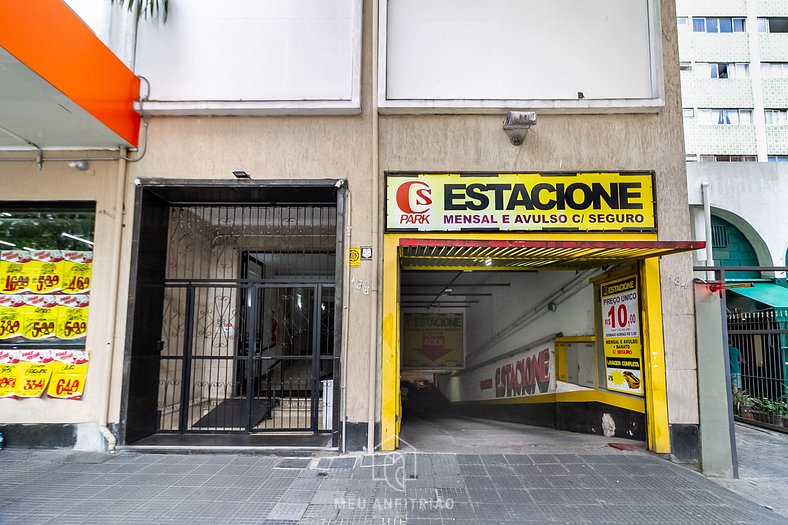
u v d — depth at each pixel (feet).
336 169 20.38
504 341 36.29
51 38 14.89
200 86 20.65
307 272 27.71
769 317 28.89
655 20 20.65
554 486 15.43
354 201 20.15
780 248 39.17
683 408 18.83
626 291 20.93
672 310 19.30
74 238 20.86
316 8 20.95
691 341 19.12
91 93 17.13
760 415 28.55
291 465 17.47
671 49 20.66
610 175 19.99
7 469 16.98
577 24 20.97
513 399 34.24
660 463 17.62
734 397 30.09
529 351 31.60
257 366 25.50
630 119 20.40
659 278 19.44
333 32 20.85
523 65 20.77
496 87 20.66
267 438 20.44
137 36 20.88
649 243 16.19
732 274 40.34
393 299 19.57
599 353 23.22
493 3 21.09
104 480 15.93
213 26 20.95
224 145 20.59
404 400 55.57
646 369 19.26
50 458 18.26
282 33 20.89
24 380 19.62
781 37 75.25
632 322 20.44
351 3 20.95
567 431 26.07
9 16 13.12
